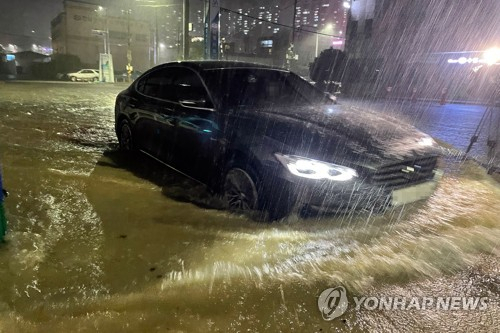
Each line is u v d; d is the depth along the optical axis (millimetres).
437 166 3443
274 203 3008
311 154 2918
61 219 3107
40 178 4145
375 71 30766
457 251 2805
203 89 3904
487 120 11773
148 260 2520
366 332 1948
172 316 1971
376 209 2957
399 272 2512
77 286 2191
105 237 2822
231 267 2475
